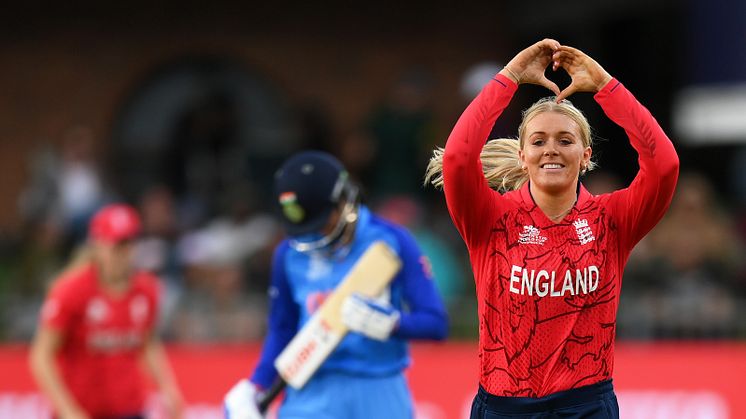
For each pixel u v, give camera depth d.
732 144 45.53
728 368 30.75
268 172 48.53
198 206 43.88
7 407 30.67
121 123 49.56
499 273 14.98
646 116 14.85
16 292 36.62
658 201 14.85
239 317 34.12
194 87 49.62
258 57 49.53
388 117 42.19
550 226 14.88
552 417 14.70
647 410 30.73
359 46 49.66
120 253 24.95
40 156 45.81
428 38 49.66
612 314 14.91
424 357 30.83
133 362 25.73
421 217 39.50
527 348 14.79
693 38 41.81
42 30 49.41
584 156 15.02
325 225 20.22
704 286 34.09
